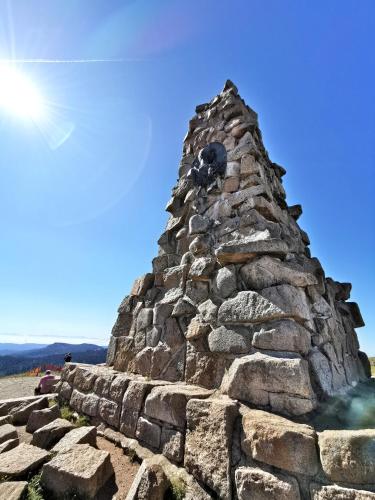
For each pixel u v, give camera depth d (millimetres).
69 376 4090
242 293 2748
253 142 4102
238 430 1906
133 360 3596
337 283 4340
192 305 3295
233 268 3031
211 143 4648
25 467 2184
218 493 1803
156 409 2510
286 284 2510
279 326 2344
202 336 2939
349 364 3395
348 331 3969
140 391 2768
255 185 3664
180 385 2764
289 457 1591
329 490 1442
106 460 2227
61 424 2908
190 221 4109
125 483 2143
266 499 1597
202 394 2383
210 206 4051
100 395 3312
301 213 4637
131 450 2512
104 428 2984
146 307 3910
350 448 1459
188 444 2121
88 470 2070
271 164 5055
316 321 2836
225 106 4801
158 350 3316
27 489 2000
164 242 4527
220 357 2676
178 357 3102
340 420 1955
